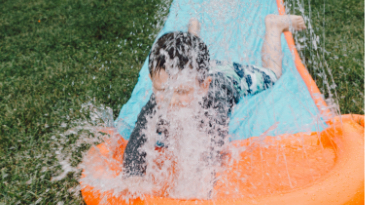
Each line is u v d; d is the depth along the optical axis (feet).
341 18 14.76
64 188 6.57
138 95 8.50
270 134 6.73
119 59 12.06
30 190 6.62
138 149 5.29
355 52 11.92
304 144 6.35
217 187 5.26
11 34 15.14
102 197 4.79
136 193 4.66
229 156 5.99
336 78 10.34
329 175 4.81
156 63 5.08
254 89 7.79
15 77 11.22
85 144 7.64
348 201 4.35
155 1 16.88
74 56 12.43
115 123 7.87
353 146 5.50
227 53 8.36
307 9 14.74
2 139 8.25
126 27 14.88
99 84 10.52
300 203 4.21
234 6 10.25
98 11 16.97
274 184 5.31
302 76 8.48
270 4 10.56
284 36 9.65
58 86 10.54
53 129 8.40
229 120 6.77
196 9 10.18
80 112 8.90
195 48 5.21
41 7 18.22
